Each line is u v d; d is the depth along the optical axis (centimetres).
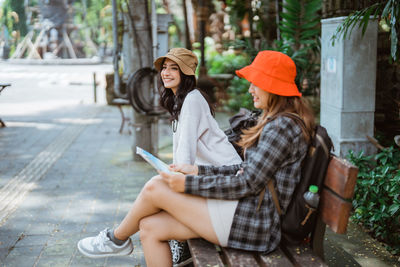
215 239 212
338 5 392
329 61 412
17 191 452
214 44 1316
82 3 2952
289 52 601
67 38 2961
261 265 206
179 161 257
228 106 922
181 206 215
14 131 762
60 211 397
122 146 656
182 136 260
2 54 2959
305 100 214
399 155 355
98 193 447
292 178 206
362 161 366
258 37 929
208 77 907
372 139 386
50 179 495
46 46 2897
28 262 301
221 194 207
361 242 326
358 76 384
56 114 949
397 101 452
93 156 597
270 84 209
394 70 450
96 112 977
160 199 218
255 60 220
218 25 1340
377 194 328
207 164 270
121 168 539
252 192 206
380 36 451
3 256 309
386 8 315
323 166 206
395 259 301
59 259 305
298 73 596
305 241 226
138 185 473
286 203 208
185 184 210
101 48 3028
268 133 204
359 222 359
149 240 224
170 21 645
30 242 332
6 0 2973
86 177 502
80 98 1220
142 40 549
